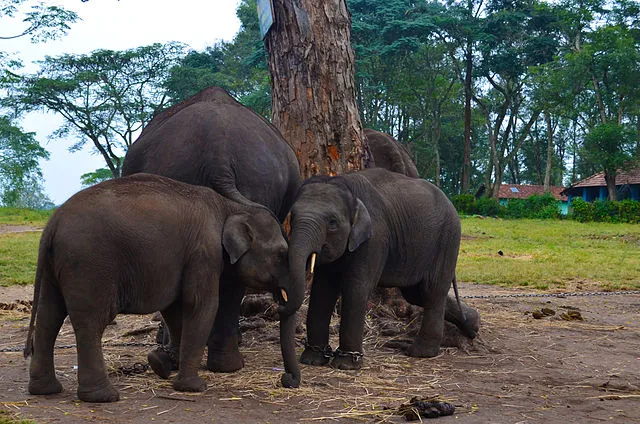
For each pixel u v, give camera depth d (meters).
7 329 8.26
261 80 57.41
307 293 7.96
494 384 5.65
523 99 59.81
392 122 60.69
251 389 5.16
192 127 6.04
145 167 6.20
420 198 6.69
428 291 6.83
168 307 5.39
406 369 6.14
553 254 19.95
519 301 10.93
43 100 52.19
